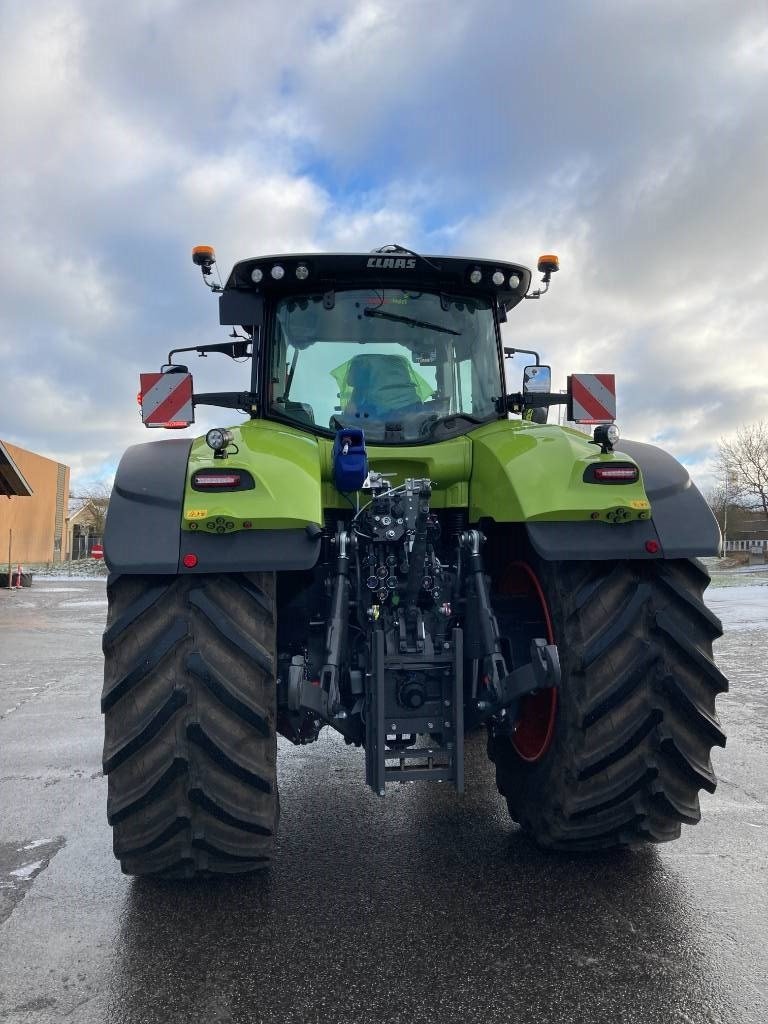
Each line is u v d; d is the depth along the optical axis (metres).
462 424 3.53
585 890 2.78
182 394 3.31
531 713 3.11
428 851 3.17
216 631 2.49
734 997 2.13
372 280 3.59
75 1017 2.07
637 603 2.65
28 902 2.74
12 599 19.03
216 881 2.89
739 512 56.62
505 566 3.44
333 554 2.99
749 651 8.87
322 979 2.23
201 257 3.95
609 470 2.71
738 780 4.09
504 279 3.59
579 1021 2.03
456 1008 2.09
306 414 3.49
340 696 2.83
